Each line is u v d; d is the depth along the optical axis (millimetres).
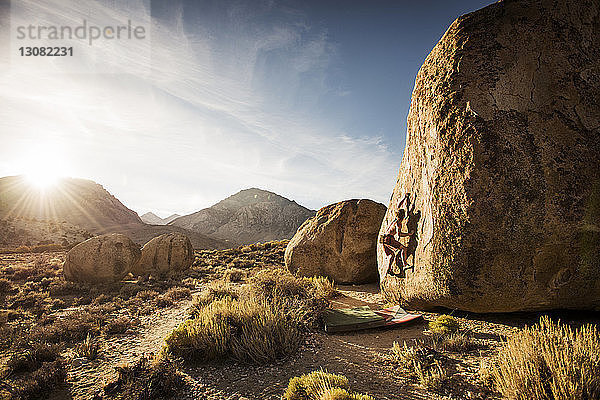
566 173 5934
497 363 4773
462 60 7414
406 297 8367
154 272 21047
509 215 5949
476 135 6473
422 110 8125
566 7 7066
